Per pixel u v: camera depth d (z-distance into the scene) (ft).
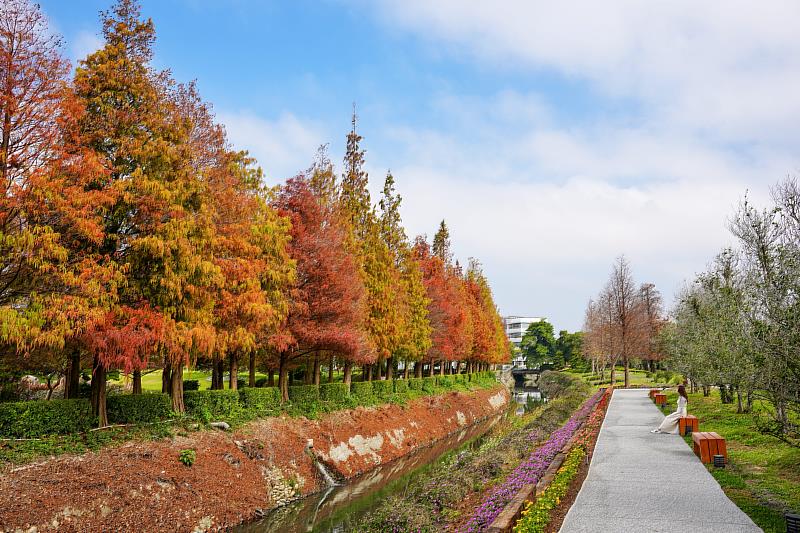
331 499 62.03
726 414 77.30
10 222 40.22
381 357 103.65
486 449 69.92
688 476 43.32
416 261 120.26
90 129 49.06
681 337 97.81
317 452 71.10
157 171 50.96
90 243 46.78
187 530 44.55
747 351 34.24
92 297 43.04
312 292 75.20
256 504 53.83
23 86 41.37
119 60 50.47
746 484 39.63
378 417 96.17
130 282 48.60
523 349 375.25
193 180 53.16
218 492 50.78
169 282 48.01
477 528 33.01
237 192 61.41
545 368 357.82
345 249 85.10
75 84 48.91
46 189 39.52
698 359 77.00
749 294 36.19
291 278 66.08
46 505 37.29
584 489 39.40
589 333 245.24
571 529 30.07
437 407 126.41
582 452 48.80
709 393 116.16
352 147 106.22
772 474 42.52
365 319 90.99
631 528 30.09
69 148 44.24
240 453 58.75
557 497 35.09
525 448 61.98
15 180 40.52
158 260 49.03
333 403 87.10
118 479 43.50
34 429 44.11
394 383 116.98
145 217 48.85
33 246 38.99
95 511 39.65
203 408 61.26
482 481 50.88
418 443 100.37
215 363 82.38
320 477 67.15
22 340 38.93
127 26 52.75
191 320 51.44
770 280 33.58
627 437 65.10
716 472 44.01
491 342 200.64
